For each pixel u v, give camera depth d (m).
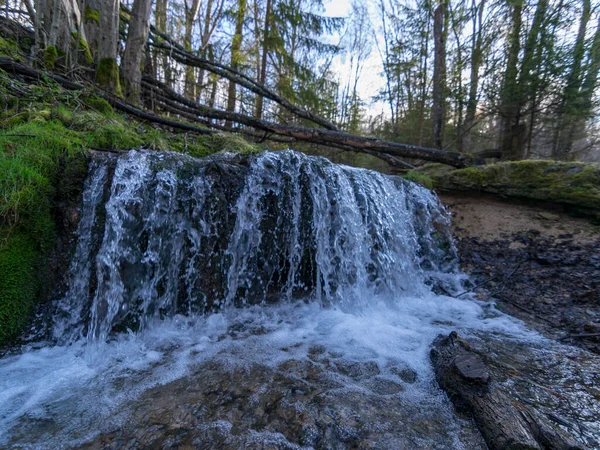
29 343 2.18
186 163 2.92
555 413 1.67
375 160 14.25
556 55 5.47
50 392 1.82
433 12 9.71
